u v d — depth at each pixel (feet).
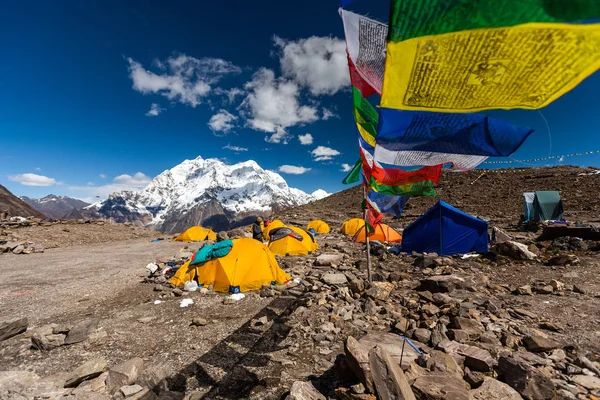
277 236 53.42
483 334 16.85
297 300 25.95
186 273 33.32
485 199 136.98
